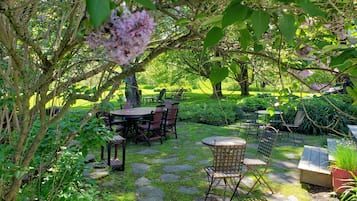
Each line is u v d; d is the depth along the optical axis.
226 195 3.72
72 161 2.21
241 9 0.64
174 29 1.21
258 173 4.08
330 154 4.28
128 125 6.37
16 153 1.28
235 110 8.99
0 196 1.37
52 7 1.34
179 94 11.77
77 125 1.99
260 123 7.11
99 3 0.44
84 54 1.45
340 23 1.13
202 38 0.94
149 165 4.79
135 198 3.57
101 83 1.29
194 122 8.59
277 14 0.73
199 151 5.64
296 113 7.16
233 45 1.19
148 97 12.11
